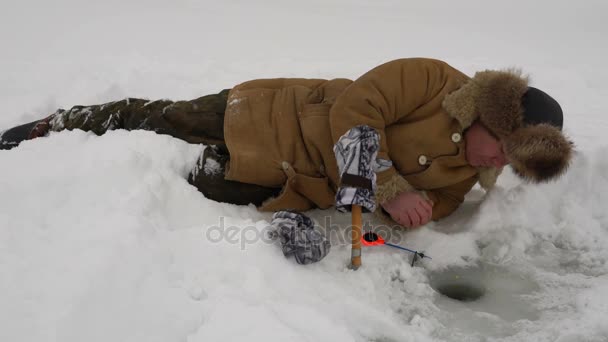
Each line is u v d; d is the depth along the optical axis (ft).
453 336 6.24
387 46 22.95
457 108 7.31
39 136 9.62
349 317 6.15
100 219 6.62
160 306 5.50
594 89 16.21
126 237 6.19
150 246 6.23
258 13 30.48
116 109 9.19
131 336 5.10
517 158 6.84
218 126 8.60
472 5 37.29
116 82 14.38
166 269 6.05
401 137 7.72
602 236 8.22
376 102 7.41
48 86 14.57
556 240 8.27
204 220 7.61
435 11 34.88
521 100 6.93
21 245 6.12
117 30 23.25
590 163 9.07
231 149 8.07
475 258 7.89
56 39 20.89
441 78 7.69
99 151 8.25
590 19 32.45
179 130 8.70
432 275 7.55
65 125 9.45
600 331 6.15
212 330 5.34
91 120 9.22
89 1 29.58
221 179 8.17
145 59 17.65
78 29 22.99
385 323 6.14
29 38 20.85
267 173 8.05
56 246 6.12
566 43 24.76
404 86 7.53
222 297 5.81
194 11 29.60
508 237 8.14
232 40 22.65
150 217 6.98
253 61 18.34
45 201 7.07
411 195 7.74
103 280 5.50
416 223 7.83
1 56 17.83
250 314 5.54
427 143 7.63
